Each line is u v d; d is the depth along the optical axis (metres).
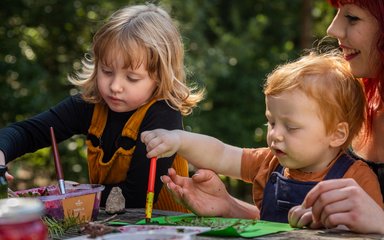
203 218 2.16
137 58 2.62
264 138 8.11
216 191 2.24
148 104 2.71
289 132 2.13
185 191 2.19
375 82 2.27
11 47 6.61
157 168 2.66
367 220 1.88
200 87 7.14
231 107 8.21
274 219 2.20
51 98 6.51
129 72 2.64
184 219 2.15
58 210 2.09
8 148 2.67
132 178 2.66
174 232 1.71
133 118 2.69
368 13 2.16
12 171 6.67
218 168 2.36
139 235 1.66
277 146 2.15
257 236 1.86
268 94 2.18
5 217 1.43
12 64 6.50
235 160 2.37
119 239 1.65
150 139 2.24
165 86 2.73
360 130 2.28
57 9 6.91
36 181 6.79
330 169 2.16
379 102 2.31
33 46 6.97
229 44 8.15
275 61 8.64
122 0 6.91
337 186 1.92
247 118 8.14
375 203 1.91
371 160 2.34
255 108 8.18
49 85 6.77
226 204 2.24
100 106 2.79
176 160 2.82
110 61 2.63
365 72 2.20
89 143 2.79
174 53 2.79
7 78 6.58
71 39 7.03
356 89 2.20
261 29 8.53
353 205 1.89
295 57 8.66
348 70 2.22
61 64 7.04
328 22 9.11
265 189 2.25
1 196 2.02
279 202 2.19
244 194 8.31
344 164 2.16
